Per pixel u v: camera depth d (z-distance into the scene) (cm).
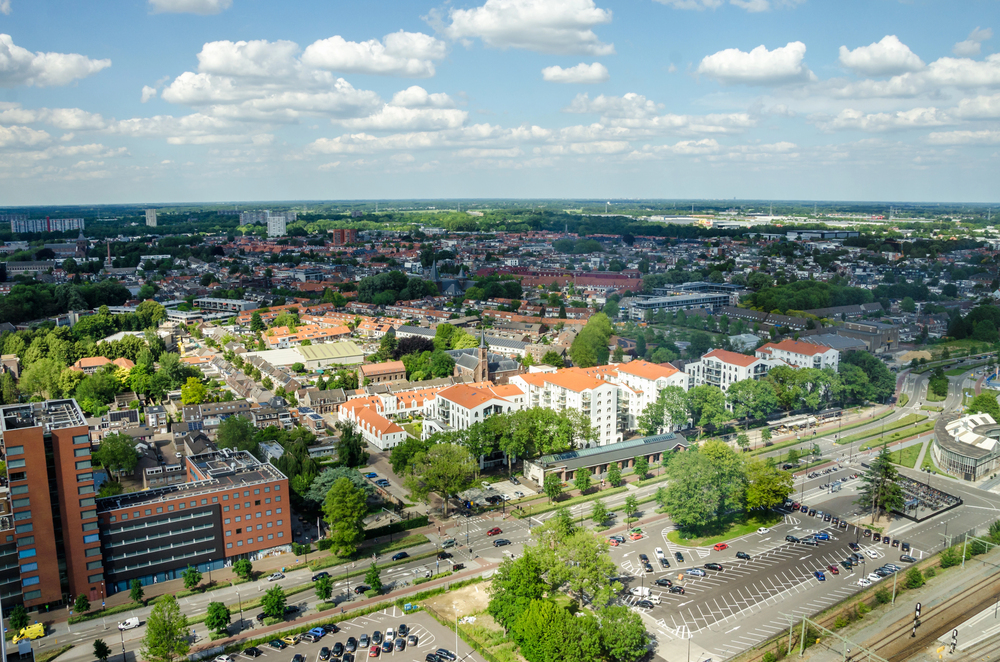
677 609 19725
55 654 17850
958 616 19350
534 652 16862
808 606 19850
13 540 19200
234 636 18500
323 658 17600
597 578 19412
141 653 17588
